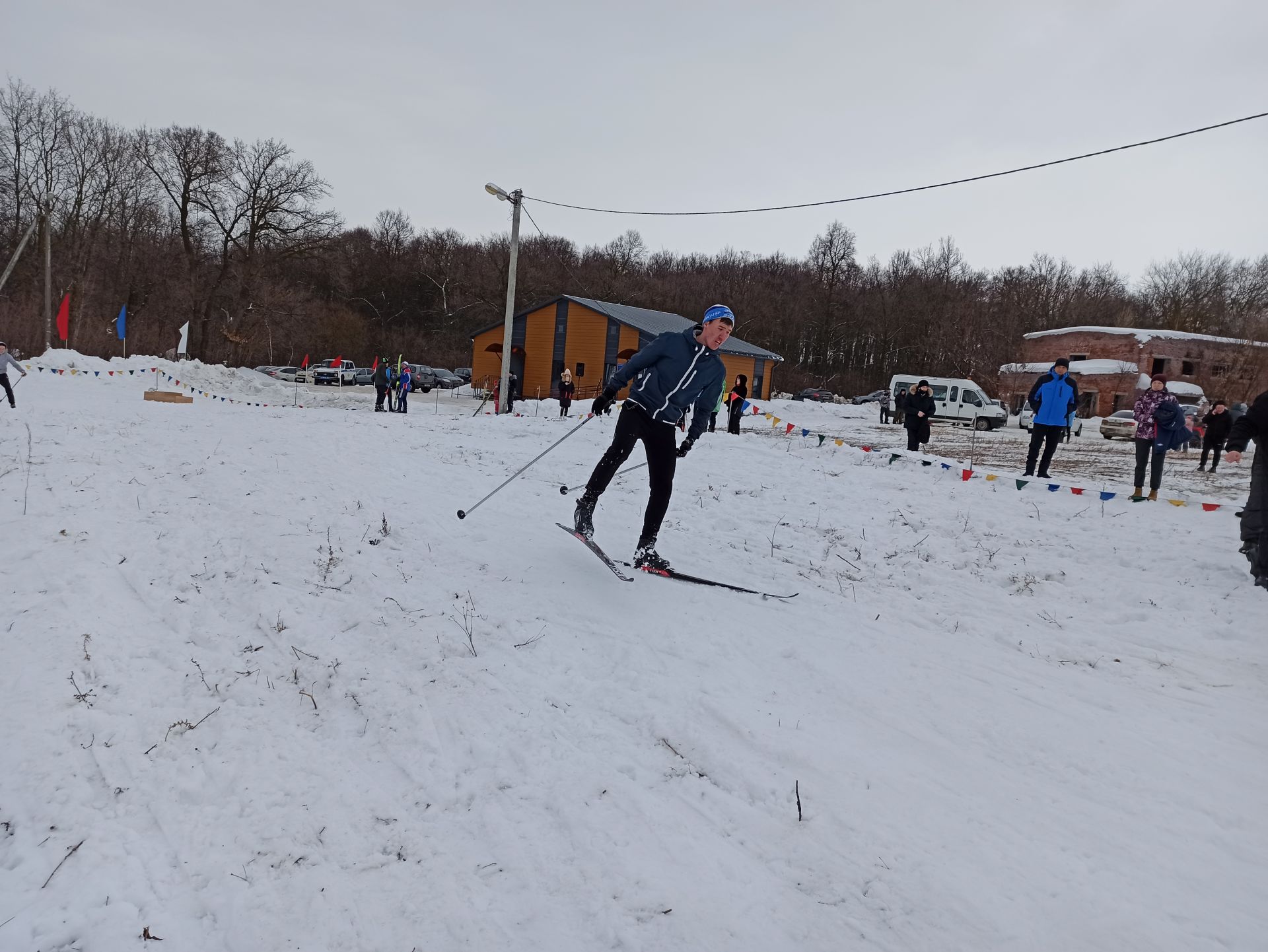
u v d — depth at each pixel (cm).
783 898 246
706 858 263
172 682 367
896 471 997
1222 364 4266
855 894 247
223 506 655
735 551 627
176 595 464
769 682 391
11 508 590
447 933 231
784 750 326
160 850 263
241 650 402
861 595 533
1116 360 4334
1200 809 293
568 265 8100
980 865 260
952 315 6556
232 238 5259
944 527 712
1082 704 380
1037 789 306
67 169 4978
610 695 372
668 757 323
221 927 233
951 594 543
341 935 230
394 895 246
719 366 498
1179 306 6438
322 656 398
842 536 678
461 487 812
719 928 233
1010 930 231
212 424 1245
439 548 575
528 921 236
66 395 1892
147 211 5284
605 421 1650
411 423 1552
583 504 521
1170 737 348
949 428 2853
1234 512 783
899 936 229
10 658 371
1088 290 6919
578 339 4128
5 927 225
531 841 271
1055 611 516
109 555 518
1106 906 240
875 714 362
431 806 290
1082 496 855
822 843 271
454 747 326
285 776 304
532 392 4294
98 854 257
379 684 373
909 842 271
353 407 3059
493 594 488
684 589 521
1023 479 889
